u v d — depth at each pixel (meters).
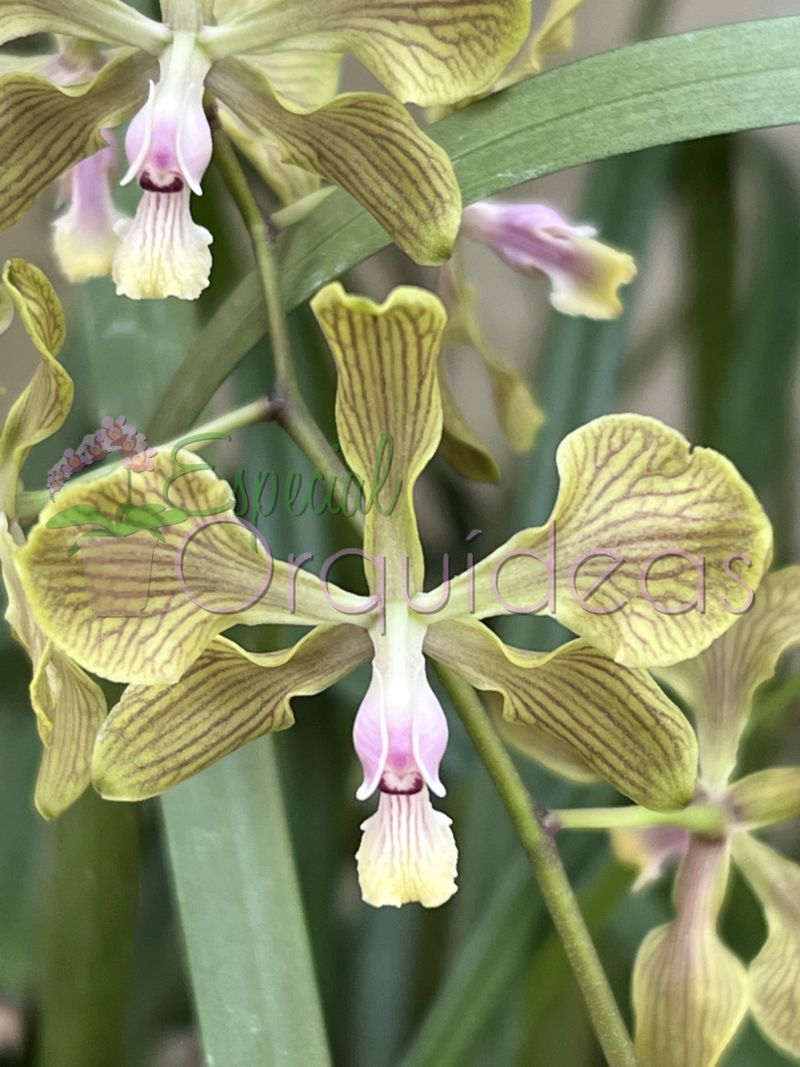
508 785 0.13
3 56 0.14
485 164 0.14
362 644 0.13
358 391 0.12
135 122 0.13
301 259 0.14
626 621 0.12
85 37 0.13
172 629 0.12
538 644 0.18
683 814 0.14
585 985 0.13
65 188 0.16
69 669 0.12
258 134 0.13
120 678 0.12
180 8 0.13
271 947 0.14
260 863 0.14
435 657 0.13
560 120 0.14
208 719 0.12
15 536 0.13
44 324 0.12
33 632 0.13
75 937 0.15
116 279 0.13
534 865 0.13
